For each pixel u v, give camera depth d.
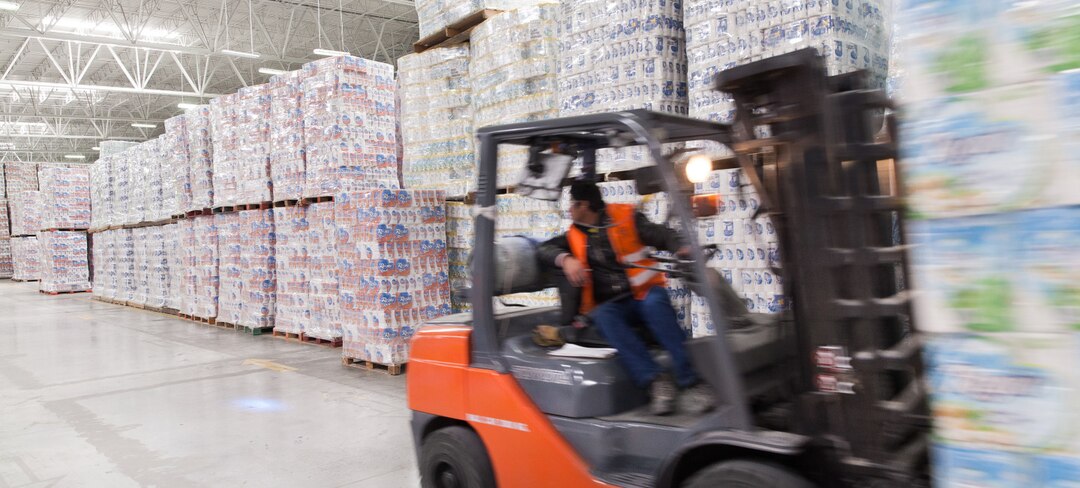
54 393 6.88
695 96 4.51
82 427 5.60
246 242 10.02
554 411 2.87
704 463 2.49
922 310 1.59
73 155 36.59
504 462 2.98
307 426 5.34
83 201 19.50
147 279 13.93
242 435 5.19
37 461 4.78
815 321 2.31
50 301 17.02
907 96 1.59
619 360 2.88
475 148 6.92
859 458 2.24
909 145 1.59
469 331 3.21
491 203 3.07
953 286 1.54
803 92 2.30
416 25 21.27
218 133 10.41
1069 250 1.39
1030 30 1.41
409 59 7.41
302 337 9.07
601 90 5.11
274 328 9.64
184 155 11.70
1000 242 1.47
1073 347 1.40
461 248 7.45
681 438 2.54
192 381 7.14
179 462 4.64
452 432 3.24
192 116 11.23
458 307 7.56
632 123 2.55
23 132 30.45
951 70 1.51
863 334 2.26
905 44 1.59
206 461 4.64
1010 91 1.44
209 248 11.08
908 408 2.27
